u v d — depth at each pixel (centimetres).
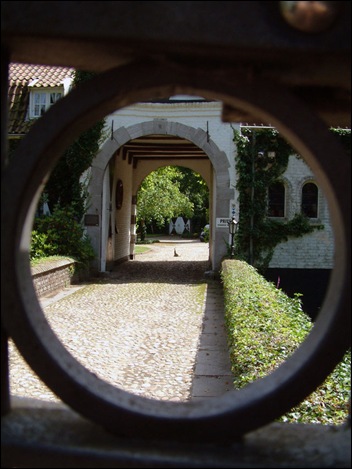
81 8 171
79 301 1000
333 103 215
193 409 187
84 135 1389
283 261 1397
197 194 4403
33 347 181
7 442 179
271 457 174
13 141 1448
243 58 179
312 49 171
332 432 194
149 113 1405
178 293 1138
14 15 172
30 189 184
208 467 170
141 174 1994
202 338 709
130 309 933
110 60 192
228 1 170
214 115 1389
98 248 1411
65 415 201
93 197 1404
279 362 382
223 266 1125
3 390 196
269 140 1384
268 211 1407
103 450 175
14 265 180
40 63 203
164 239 4128
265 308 561
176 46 172
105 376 533
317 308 1391
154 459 172
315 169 190
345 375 362
